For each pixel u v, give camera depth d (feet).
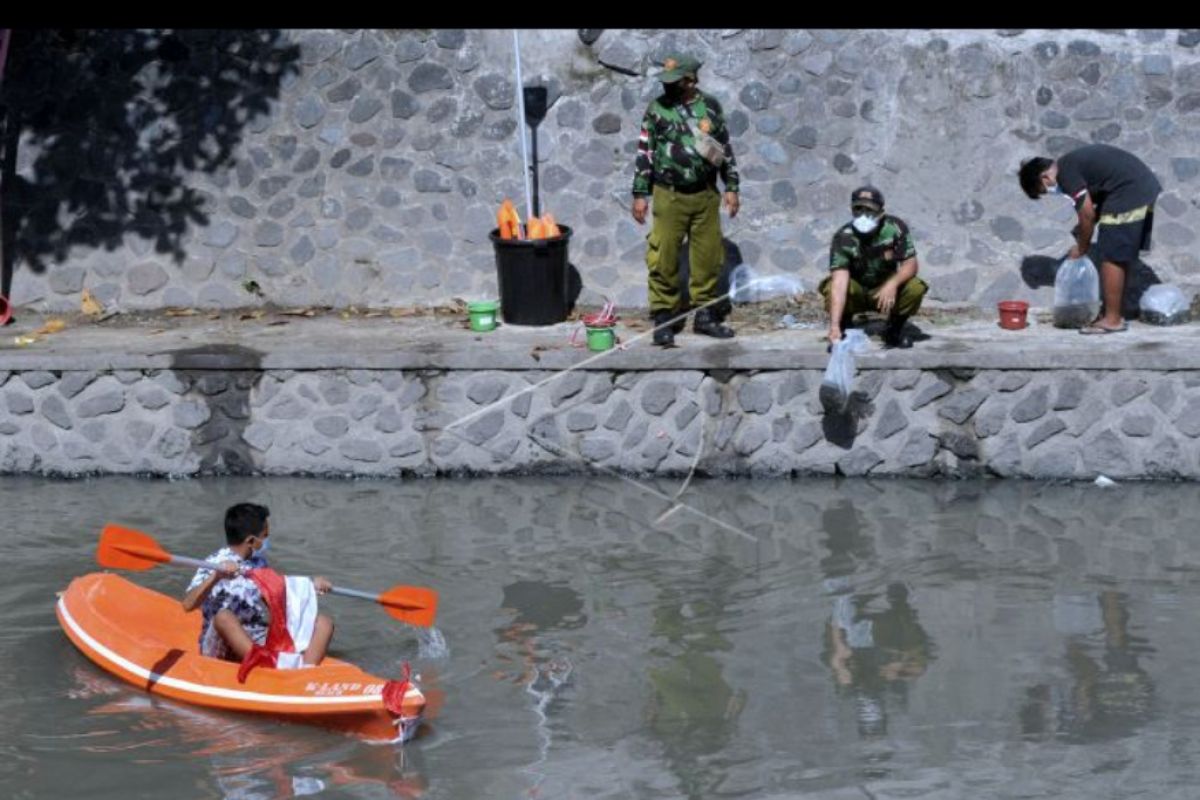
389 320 109.60
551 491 97.66
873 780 62.28
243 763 63.93
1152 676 71.20
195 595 70.69
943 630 76.74
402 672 72.49
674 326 104.88
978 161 108.58
